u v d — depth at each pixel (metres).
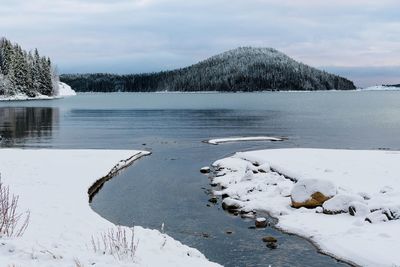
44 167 20.94
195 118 62.97
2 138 38.25
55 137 39.25
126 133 42.81
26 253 7.47
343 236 11.61
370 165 20.84
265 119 61.22
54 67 147.00
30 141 36.28
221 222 13.79
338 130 45.94
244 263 10.38
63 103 107.44
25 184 16.73
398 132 44.00
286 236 12.32
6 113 67.25
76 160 23.69
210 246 11.57
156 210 15.26
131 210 15.23
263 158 23.70
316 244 11.52
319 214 13.84
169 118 63.00
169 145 33.88
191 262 8.60
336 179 17.55
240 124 53.00
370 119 61.56
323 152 26.20
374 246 10.63
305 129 47.09
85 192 16.14
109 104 108.62
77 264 6.90
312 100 144.75
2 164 21.34
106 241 9.52
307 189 14.74
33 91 117.38
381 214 12.57
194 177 21.16
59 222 11.42
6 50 110.62
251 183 18.17
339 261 10.42
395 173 18.62
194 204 16.09
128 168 23.58
